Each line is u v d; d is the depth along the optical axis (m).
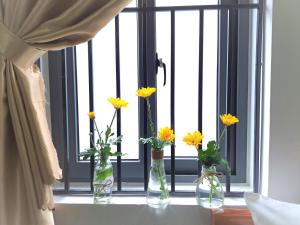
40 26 0.82
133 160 1.25
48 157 0.86
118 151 1.12
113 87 1.21
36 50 0.85
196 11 1.13
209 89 1.20
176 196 1.13
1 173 0.84
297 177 1.02
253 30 1.14
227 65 1.14
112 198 1.11
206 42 1.18
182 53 1.18
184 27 1.17
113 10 0.85
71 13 0.83
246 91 1.20
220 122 1.20
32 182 0.85
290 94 1.00
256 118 1.11
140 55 1.17
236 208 1.02
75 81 1.21
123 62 1.20
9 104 0.83
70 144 1.24
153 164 1.05
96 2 0.84
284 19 0.98
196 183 1.08
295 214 0.86
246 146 1.21
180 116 1.21
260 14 1.07
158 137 1.06
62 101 1.14
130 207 1.05
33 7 0.83
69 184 1.20
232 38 1.12
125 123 1.22
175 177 1.23
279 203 0.92
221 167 1.18
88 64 1.16
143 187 1.21
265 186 1.06
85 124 1.24
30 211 0.88
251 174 1.18
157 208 1.04
